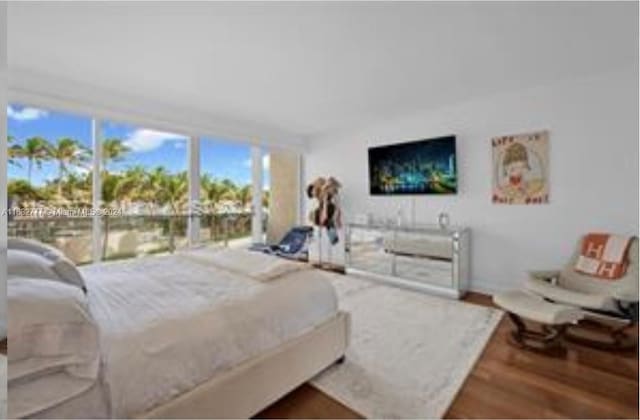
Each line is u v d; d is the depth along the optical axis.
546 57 2.71
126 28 2.21
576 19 2.13
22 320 1.05
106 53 2.58
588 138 3.19
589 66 2.92
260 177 5.24
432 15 2.08
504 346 2.54
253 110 4.18
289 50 2.54
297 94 3.57
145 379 1.27
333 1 1.92
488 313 3.18
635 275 2.66
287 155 6.04
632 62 2.84
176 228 4.25
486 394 1.94
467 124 3.95
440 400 1.87
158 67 2.84
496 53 2.63
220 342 1.54
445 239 3.84
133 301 1.74
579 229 3.27
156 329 1.41
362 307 3.34
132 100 3.57
